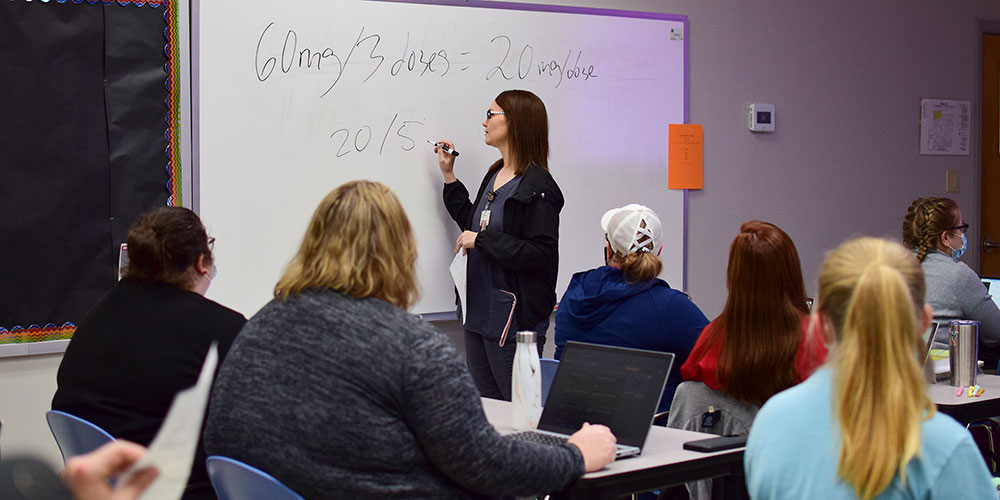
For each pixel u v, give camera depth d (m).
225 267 3.31
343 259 1.63
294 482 1.57
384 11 3.52
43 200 3.05
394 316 1.61
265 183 3.36
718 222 4.28
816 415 1.38
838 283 1.38
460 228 3.67
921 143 4.79
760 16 4.34
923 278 1.39
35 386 3.10
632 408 2.02
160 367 2.01
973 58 4.92
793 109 4.45
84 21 3.09
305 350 1.59
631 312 2.53
